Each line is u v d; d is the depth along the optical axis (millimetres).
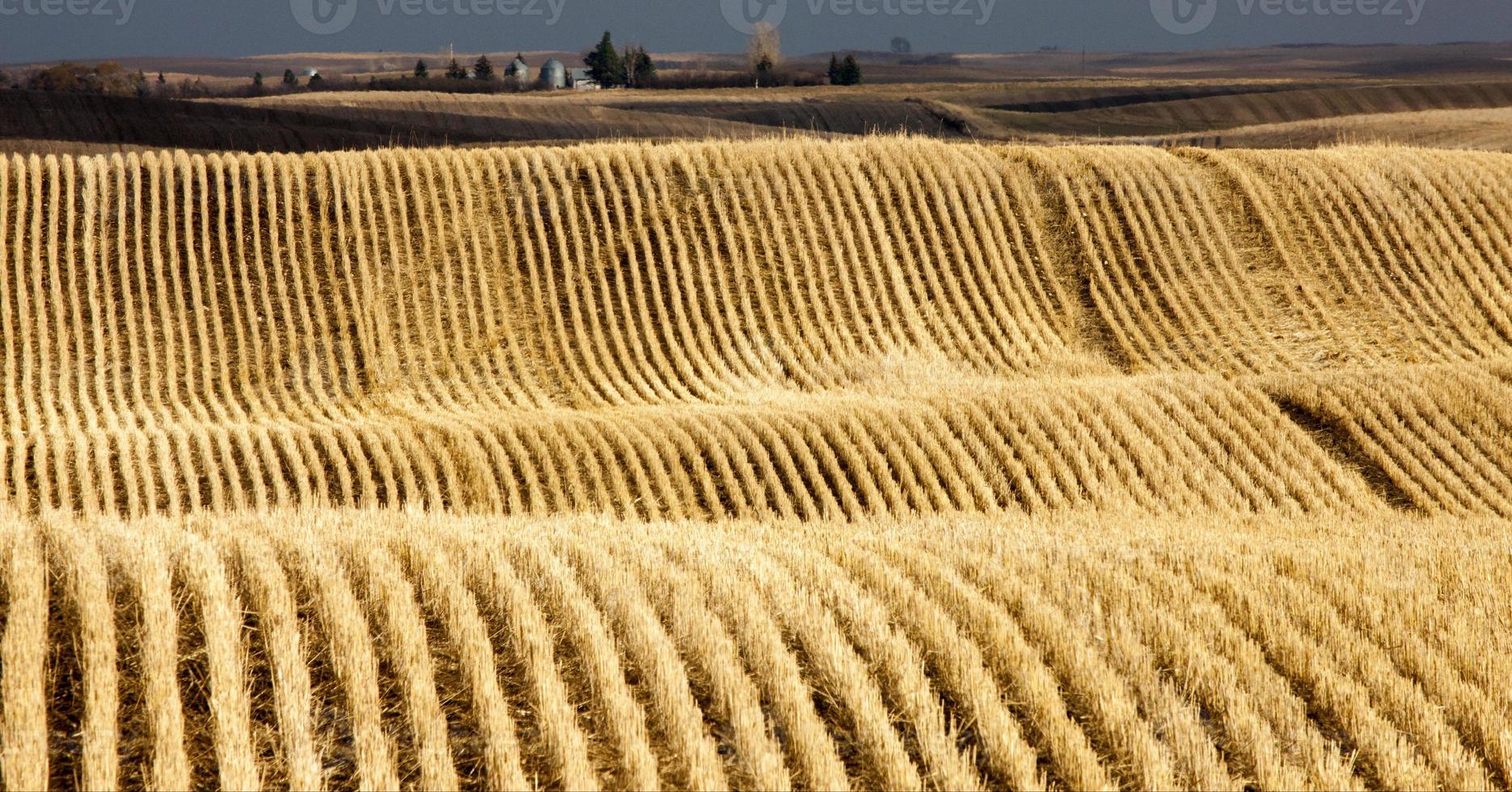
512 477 19422
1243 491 19266
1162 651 9844
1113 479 19406
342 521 11984
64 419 22953
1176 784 7883
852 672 8891
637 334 27938
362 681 8539
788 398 24109
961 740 8516
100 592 9211
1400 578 11812
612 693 8492
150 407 23750
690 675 9219
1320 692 9125
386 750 7664
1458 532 15867
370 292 28625
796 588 10805
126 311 27078
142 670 8508
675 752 8086
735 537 13148
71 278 27828
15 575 9242
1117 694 8766
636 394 25141
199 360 26016
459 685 8875
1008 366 26812
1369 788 8055
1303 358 26812
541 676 8734
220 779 7449
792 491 19281
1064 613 10570
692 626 9672
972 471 19438
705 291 29469
